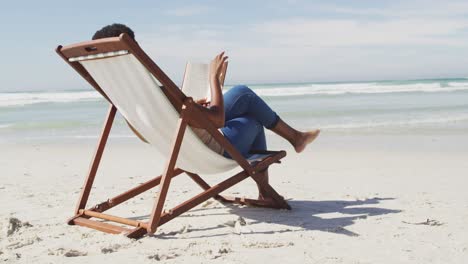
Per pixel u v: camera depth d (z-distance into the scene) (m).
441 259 2.71
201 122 3.22
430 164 6.47
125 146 9.10
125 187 5.30
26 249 2.98
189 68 3.91
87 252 2.88
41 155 8.20
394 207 4.09
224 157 3.52
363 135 9.70
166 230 3.40
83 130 11.92
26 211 4.13
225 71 3.61
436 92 23.80
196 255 2.82
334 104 17.67
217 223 3.62
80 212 3.70
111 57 3.02
